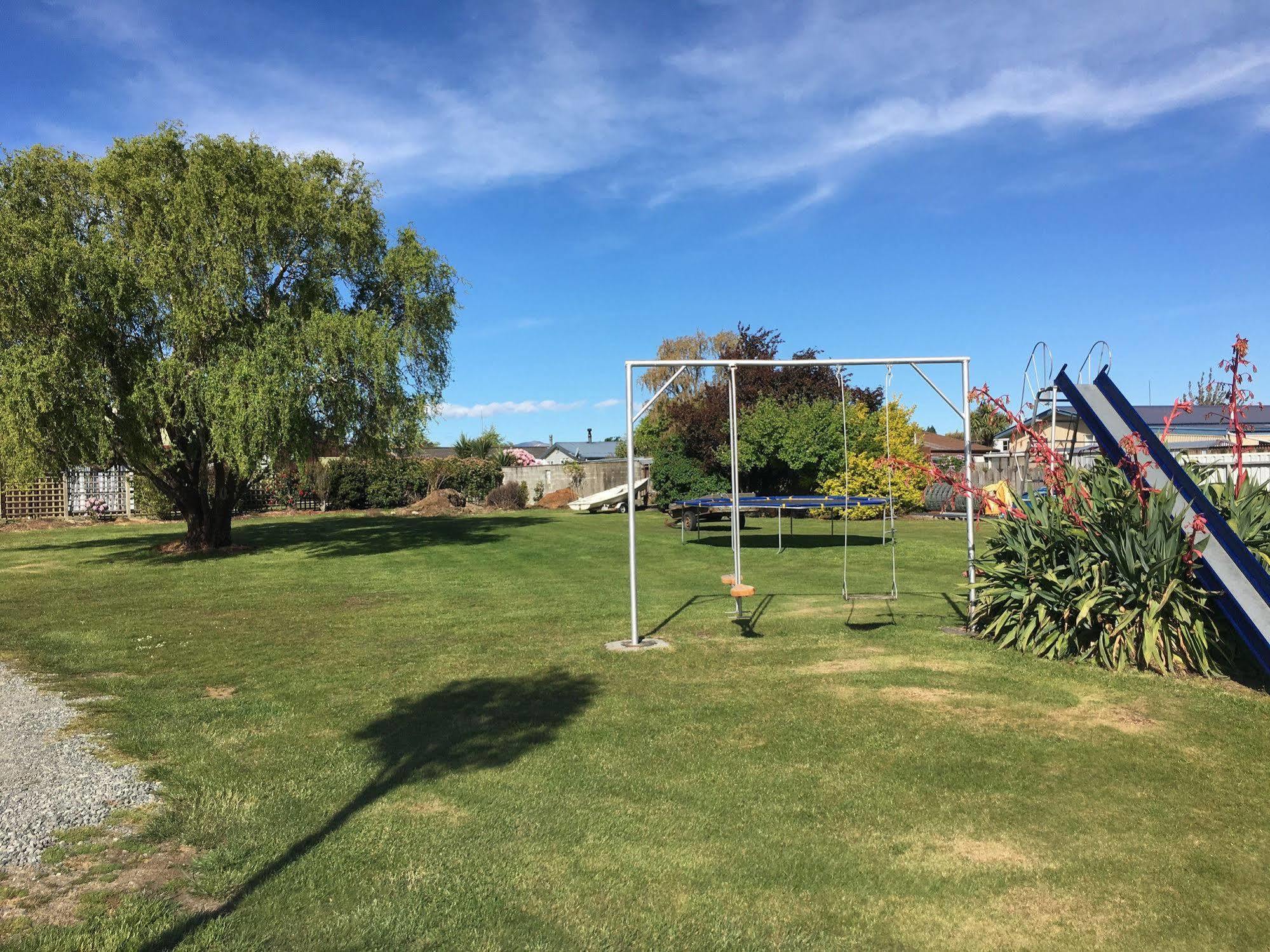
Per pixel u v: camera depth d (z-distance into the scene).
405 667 6.84
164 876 3.25
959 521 21.83
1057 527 6.93
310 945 2.77
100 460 13.84
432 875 3.26
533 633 8.23
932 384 8.01
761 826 3.70
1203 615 6.21
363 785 4.22
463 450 39.72
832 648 7.27
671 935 2.84
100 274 12.88
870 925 2.91
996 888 3.14
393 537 19.23
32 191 13.62
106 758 4.61
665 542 17.88
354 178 16.53
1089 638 6.68
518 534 19.92
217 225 14.30
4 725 5.24
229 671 6.74
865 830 3.65
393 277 16.11
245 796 4.06
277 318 14.45
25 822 3.73
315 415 15.02
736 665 6.71
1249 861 3.32
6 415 12.25
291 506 29.12
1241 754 4.48
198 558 15.52
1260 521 6.70
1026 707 5.39
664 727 5.11
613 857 3.42
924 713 5.28
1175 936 2.82
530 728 5.12
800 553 15.48
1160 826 3.64
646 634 8.09
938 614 8.91
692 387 47.28
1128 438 6.82
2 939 2.76
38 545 18.66
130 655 7.41
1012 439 10.74
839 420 22.98
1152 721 5.05
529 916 2.96
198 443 16.17
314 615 9.45
